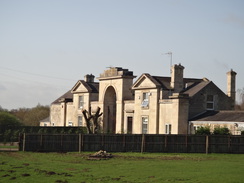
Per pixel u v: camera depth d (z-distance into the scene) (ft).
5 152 141.59
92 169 102.12
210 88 197.16
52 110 290.15
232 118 173.37
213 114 185.68
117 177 90.48
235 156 141.38
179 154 144.36
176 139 150.00
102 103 234.79
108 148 149.28
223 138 150.82
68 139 148.36
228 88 204.23
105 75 232.73
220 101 199.21
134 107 211.61
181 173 95.76
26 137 146.20
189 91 198.59
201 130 168.66
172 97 187.83
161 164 112.16
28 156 130.93
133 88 211.61
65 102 272.72
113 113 236.22
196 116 190.39
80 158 126.00
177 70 201.36
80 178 88.74
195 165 110.32
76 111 261.03
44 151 146.20
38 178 88.48
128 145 149.59
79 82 257.75
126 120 217.77
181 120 185.06
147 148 148.77
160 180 86.74
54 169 101.50
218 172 97.30
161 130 195.31
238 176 91.15
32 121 332.19
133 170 100.53
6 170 98.89
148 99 203.31
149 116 201.87
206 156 138.82
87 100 250.78
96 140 148.87
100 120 232.53
